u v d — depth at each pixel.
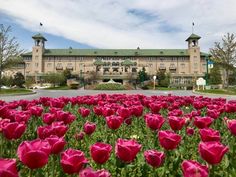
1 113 4.05
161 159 2.21
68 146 3.76
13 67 49.50
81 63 135.50
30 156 1.72
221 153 1.93
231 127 3.10
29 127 4.74
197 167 1.55
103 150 2.04
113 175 2.88
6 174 1.40
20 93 36.41
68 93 40.19
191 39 134.12
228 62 51.75
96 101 7.05
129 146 2.13
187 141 4.00
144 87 71.62
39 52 130.75
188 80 127.81
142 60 136.25
